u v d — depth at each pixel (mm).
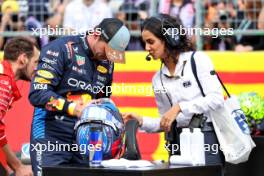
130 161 15102
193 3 28328
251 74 26188
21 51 18219
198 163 15789
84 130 15758
